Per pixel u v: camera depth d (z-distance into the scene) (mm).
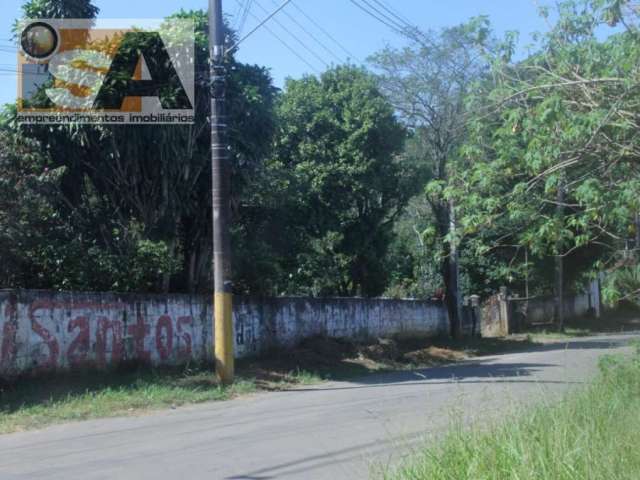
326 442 9328
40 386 13750
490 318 35906
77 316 14938
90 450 9250
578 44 8109
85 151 16734
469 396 10320
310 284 24281
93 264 16156
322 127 24266
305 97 24328
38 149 15398
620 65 7570
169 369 16750
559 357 21578
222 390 15016
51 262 15680
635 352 12758
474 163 8445
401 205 25453
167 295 17141
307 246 23766
